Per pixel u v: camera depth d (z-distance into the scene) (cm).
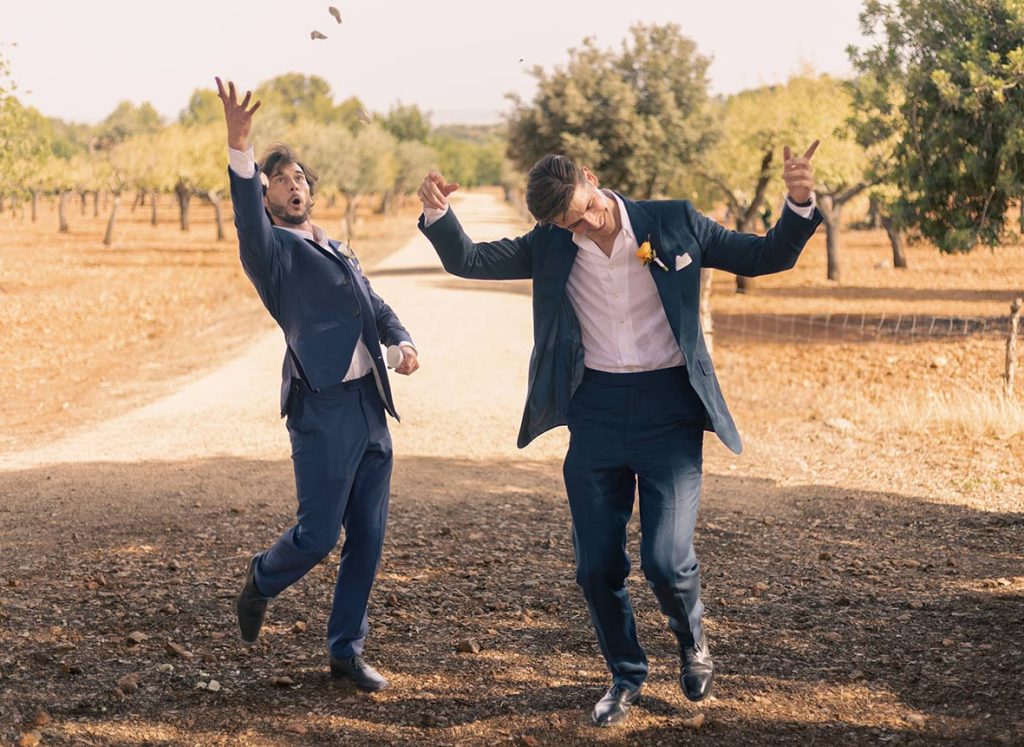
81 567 539
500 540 624
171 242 5631
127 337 2064
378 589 510
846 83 2202
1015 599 489
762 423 1173
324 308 363
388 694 378
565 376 350
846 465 917
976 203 2091
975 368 1697
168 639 430
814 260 4397
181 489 779
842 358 1861
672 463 347
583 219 332
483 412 1207
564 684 388
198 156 5631
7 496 752
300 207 372
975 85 1912
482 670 402
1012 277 3472
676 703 369
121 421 1190
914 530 661
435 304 2414
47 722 347
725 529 661
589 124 3027
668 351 347
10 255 4416
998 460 913
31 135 2766
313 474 362
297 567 366
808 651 423
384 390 373
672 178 3044
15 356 1795
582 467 353
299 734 345
